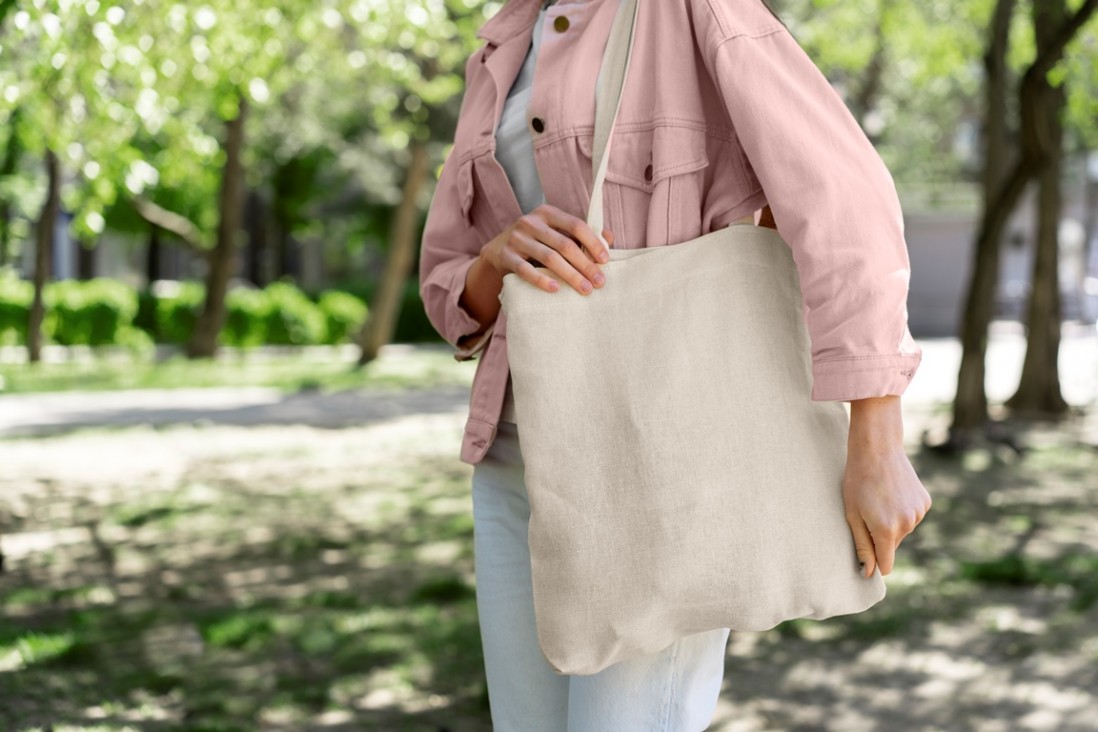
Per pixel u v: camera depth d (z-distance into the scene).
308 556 6.83
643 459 1.49
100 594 5.88
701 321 1.52
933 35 14.37
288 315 27.17
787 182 1.49
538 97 1.69
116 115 6.59
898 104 27.55
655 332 1.52
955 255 33.94
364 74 11.87
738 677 4.70
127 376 18.92
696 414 1.50
